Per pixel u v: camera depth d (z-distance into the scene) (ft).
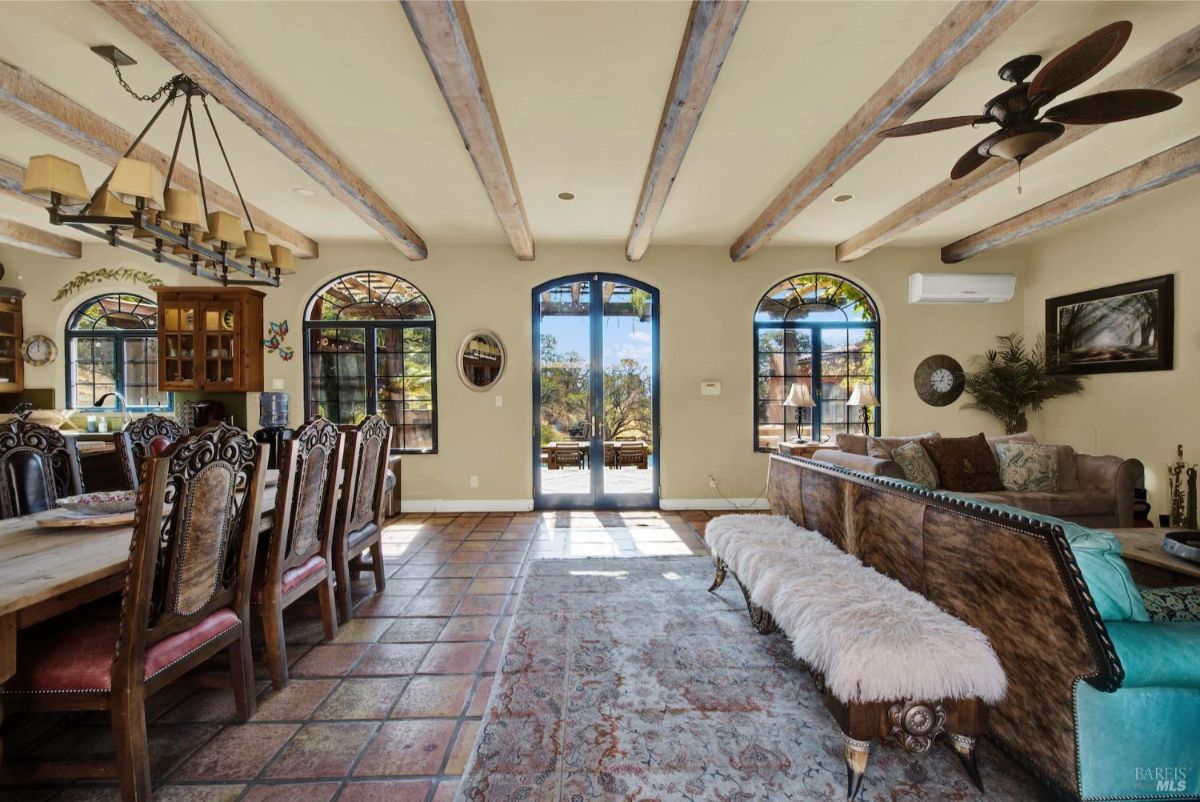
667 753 5.50
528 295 17.78
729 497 18.10
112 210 7.68
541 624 8.68
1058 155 11.19
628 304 18.25
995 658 4.88
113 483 15.52
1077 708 4.26
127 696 4.66
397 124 9.69
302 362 17.48
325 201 13.56
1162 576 8.35
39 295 17.92
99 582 5.35
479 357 17.75
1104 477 12.93
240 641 6.15
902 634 4.95
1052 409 17.70
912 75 7.82
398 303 18.02
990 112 7.70
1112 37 5.71
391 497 16.90
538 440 18.07
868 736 4.79
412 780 5.22
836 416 18.62
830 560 7.13
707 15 6.34
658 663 7.38
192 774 5.28
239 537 6.20
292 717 6.26
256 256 10.12
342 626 8.79
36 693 4.69
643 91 8.73
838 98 9.02
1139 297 14.79
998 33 6.68
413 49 7.59
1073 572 4.27
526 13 6.91
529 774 5.19
